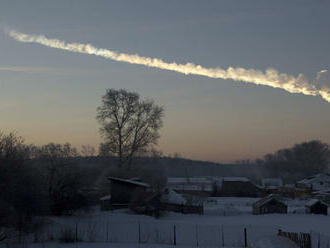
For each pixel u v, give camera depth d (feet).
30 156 133.80
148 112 213.25
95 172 196.75
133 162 227.61
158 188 209.97
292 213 211.00
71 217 142.92
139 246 97.14
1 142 104.99
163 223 139.23
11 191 99.50
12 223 100.42
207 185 378.32
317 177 365.40
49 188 141.79
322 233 124.57
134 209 174.81
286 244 72.23
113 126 209.26
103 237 112.06
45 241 100.37
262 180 410.31
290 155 581.12
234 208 216.95
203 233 121.80
